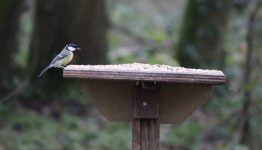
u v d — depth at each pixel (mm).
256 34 14414
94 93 5746
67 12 18094
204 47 19031
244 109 13711
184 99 5789
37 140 14688
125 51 23016
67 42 18094
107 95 5750
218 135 15445
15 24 16906
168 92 5777
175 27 27422
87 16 18250
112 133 16047
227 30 19531
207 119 16578
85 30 18234
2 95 16297
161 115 5797
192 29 19188
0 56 16438
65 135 15320
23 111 16203
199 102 5781
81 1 18125
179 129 15914
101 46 18719
